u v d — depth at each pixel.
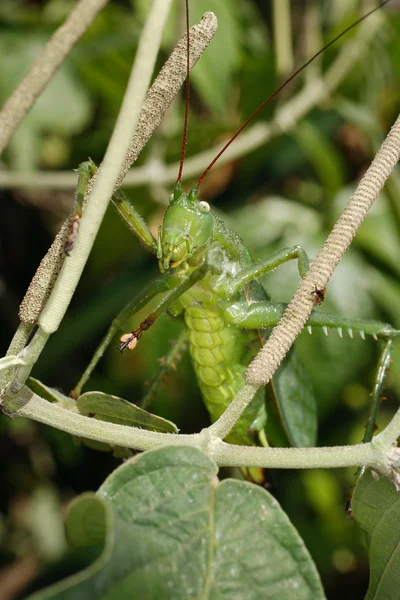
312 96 0.41
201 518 0.27
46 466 0.42
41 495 0.41
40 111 0.42
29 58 0.42
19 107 0.27
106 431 0.28
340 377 0.39
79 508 0.26
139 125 0.28
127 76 0.41
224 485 0.27
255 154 0.43
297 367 0.34
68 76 0.42
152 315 0.31
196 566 0.27
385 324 0.32
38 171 0.42
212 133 0.42
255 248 0.41
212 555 0.27
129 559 0.26
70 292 0.27
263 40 0.44
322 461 0.28
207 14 0.29
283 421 0.34
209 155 0.40
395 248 0.41
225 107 0.41
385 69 0.43
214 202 0.44
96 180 0.27
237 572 0.27
